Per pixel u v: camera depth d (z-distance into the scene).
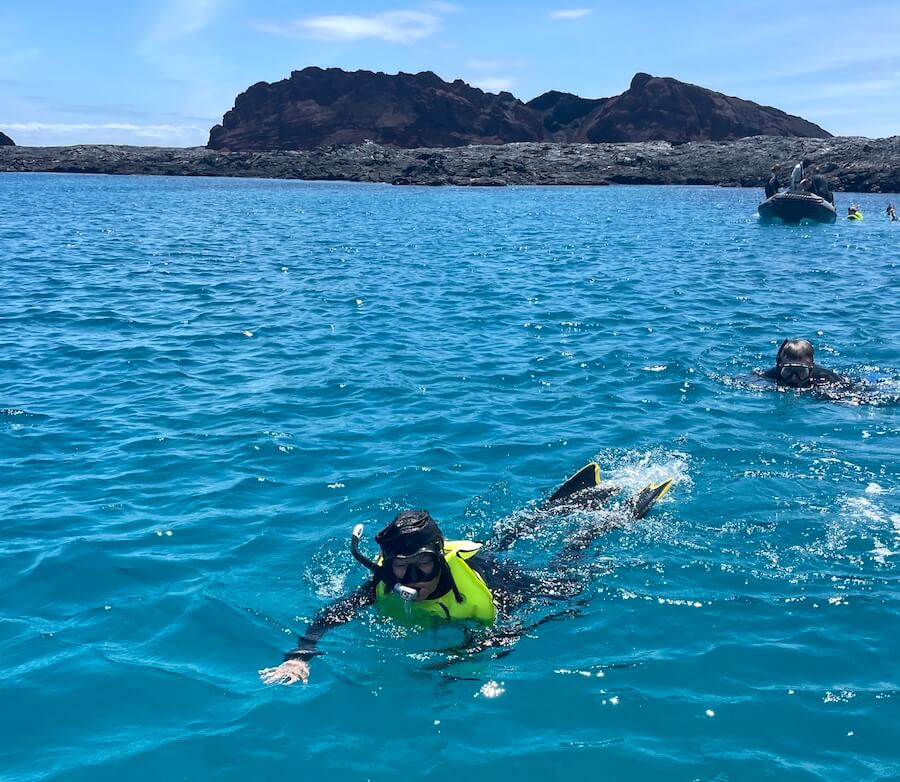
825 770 2.11
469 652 2.67
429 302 9.16
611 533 3.47
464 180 49.50
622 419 4.95
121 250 14.21
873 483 3.97
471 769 2.12
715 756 2.16
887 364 6.25
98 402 5.34
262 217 23.03
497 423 4.89
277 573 3.16
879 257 13.57
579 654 2.65
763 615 2.86
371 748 2.21
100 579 3.10
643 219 22.92
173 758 2.16
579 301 9.17
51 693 2.43
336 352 6.71
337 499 3.82
